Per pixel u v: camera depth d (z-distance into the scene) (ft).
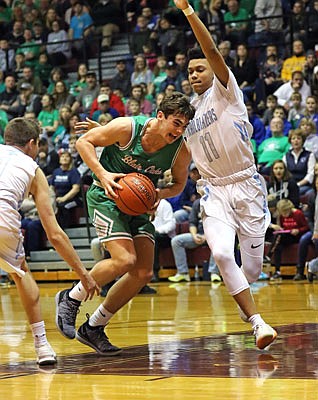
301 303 26.48
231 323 21.08
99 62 56.29
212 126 16.63
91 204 16.05
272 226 38.70
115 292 16.08
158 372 13.39
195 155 17.17
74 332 16.05
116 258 15.57
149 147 15.89
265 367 13.60
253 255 17.12
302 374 12.82
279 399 10.79
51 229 14.73
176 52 53.06
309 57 46.06
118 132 15.72
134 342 17.62
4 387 12.33
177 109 15.35
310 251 38.32
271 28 50.90
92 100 52.65
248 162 16.85
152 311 25.26
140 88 48.80
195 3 54.44
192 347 16.44
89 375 13.37
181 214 42.06
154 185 16.39
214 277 39.70
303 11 50.67
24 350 16.88
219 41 51.16
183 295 31.94
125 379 12.82
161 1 58.65
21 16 63.21
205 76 16.84
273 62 48.65
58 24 60.54
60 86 53.67
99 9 59.11
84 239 44.83
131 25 58.85
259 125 43.80
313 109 42.96
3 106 55.47
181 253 40.78
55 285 41.93
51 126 52.19
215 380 12.42
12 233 14.55
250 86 48.39
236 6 52.54
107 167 16.17
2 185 14.55
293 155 40.63
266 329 15.37
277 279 38.32
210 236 16.49
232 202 16.74
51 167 47.21
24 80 57.62
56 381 12.83
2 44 60.90
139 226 16.26
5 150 15.08
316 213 36.11
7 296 34.40
